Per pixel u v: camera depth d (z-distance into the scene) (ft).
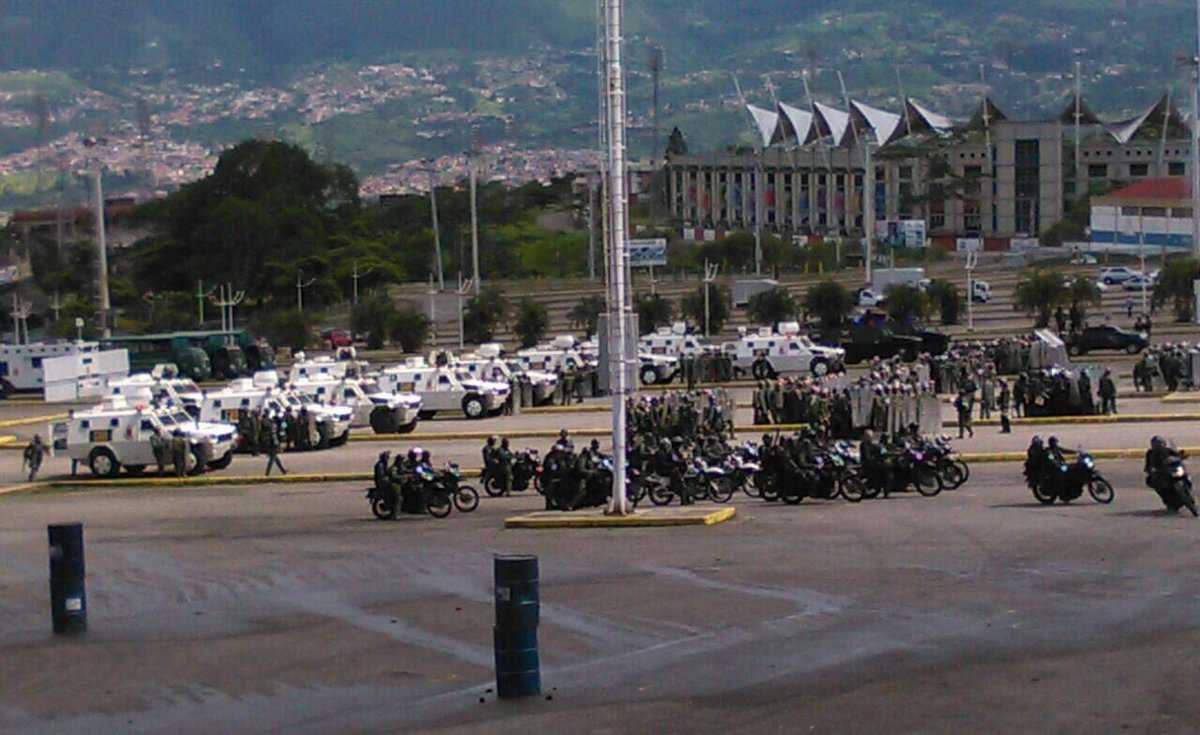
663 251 555.28
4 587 123.34
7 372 353.72
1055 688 76.23
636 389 145.48
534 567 80.64
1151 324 366.84
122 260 654.53
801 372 299.58
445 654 91.61
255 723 79.00
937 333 332.19
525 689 80.07
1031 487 146.00
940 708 73.77
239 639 98.53
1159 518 131.95
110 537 150.41
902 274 455.63
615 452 145.18
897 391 209.77
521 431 234.17
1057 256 576.20
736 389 289.53
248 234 574.97
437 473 157.38
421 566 122.93
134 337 380.37
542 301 485.56
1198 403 233.55
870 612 96.37
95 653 96.27
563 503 153.28
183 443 202.59
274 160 647.56
